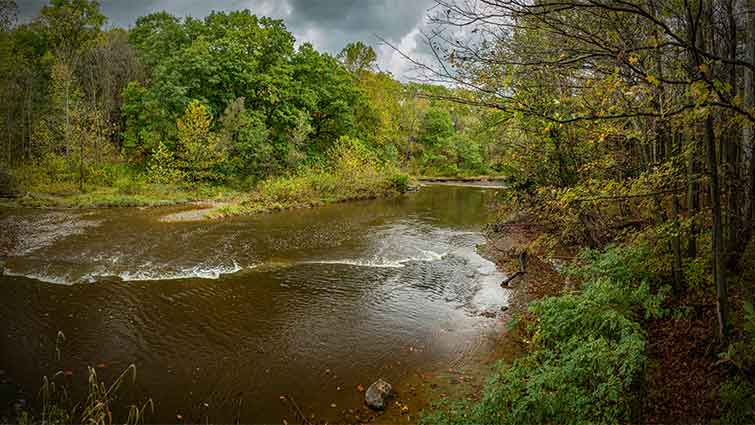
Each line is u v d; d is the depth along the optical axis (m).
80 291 10.88
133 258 13.82
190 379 7.06
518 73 4.66
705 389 4.83
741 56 5.53
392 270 13.29
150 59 36.91
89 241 15.95
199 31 36.22
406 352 8.02
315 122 41.34
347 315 9.72
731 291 6.15
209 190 30.09
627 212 9.11
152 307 9.99
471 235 18.72
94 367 7.35
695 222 6.11
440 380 7.04
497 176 56.22
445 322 9.37
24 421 5.77
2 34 28.94
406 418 6.05
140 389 6.75
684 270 6.68
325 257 14.64
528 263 13.12
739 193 6.85
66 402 6.34
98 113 31.30
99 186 29.88
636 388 4.99
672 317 6.14
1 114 33.03
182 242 16.23
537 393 4.73
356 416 6.12
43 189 27.41
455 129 63.16
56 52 39.16
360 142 38.97
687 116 4.09
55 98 31.80
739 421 4.14
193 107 29.02
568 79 6.12
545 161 10.75
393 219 22.98
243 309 9.98
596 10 4.01
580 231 9.91
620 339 5.41
